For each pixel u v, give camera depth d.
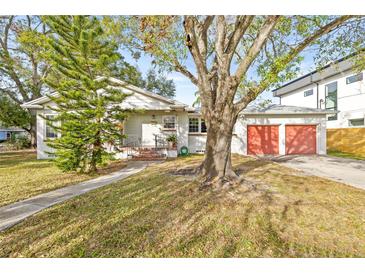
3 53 17.50
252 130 14.13
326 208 4.19
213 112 6.17
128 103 12.84
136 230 3.29
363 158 12.15
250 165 9.55
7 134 30.22
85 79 7.13
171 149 13.02
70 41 7.45
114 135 8.22
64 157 7.50
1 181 6.77
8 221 3.62
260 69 7.10
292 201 4.59
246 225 3.45
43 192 5.42
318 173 7.80
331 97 17.80
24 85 20.09
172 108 12.91
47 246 2.88
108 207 4.27
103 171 8.52
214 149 6.17
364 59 7.27
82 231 3.27
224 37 6.39
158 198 4.80
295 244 2.92
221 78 6.00
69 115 7.48
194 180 6.35
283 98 25.75
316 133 13.98
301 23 6.55
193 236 3.12
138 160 11.66
